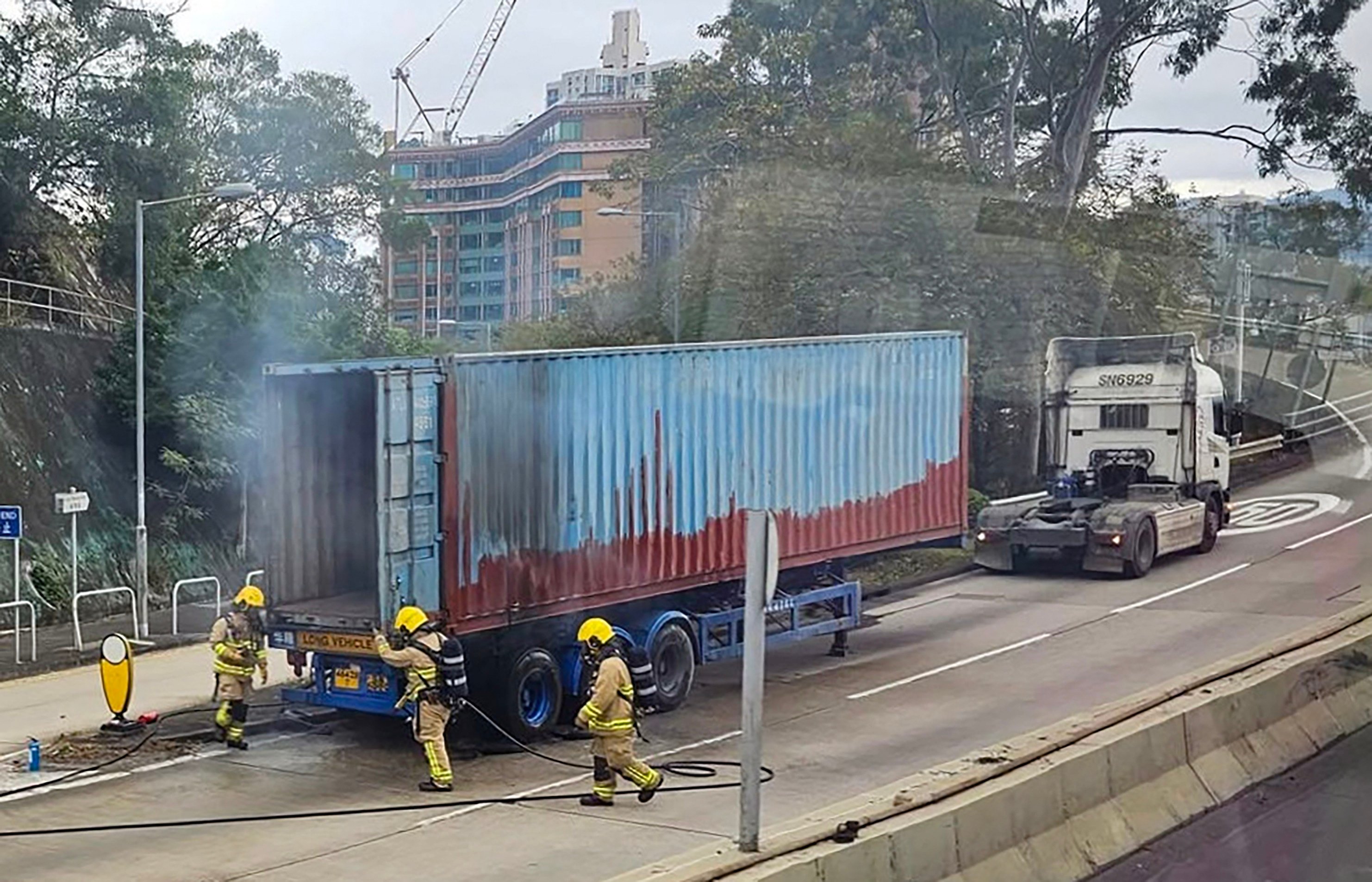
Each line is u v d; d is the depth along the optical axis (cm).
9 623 2528
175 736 1434
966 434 1994
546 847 1023
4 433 2811
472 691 1387
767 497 1666
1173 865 914
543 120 7662
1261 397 3116
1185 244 3120
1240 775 1077
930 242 3034
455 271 8669
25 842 1067
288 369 1402
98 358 3334
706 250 3275
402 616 1238
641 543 1511
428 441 1309
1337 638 1348
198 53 3766
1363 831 972
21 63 3328
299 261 4791
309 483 1465
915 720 1430
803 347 1719
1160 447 2473
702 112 3694
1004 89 3859
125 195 3372
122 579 2938
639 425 1513
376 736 1439
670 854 997
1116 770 966
